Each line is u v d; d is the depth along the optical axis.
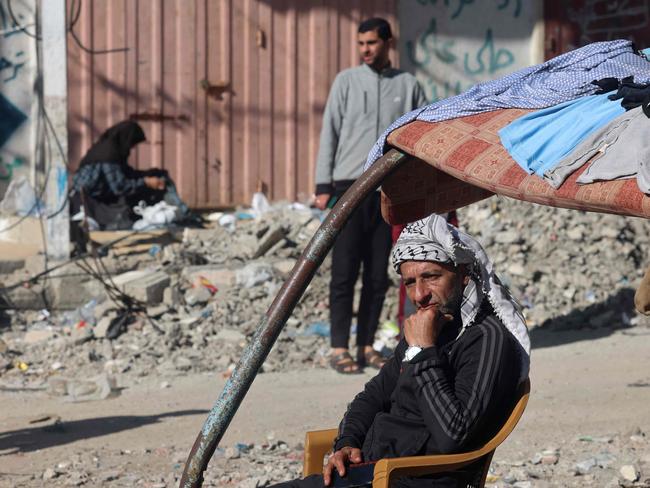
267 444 8.58
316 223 15.74
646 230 15.34
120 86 17.28
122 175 15.88
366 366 11.65
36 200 15.52
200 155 17.75
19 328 13.05
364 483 4.83
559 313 13.64
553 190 4.59
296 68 18.17
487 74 19.70
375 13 18.70
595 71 5.39
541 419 9.27
